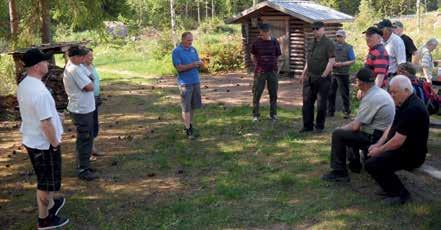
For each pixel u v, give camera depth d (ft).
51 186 16.69
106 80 57.67
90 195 20.66
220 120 33.04
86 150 22.48
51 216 17.42
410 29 101.55
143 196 20.30
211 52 62.28
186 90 28.22
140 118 35.70
